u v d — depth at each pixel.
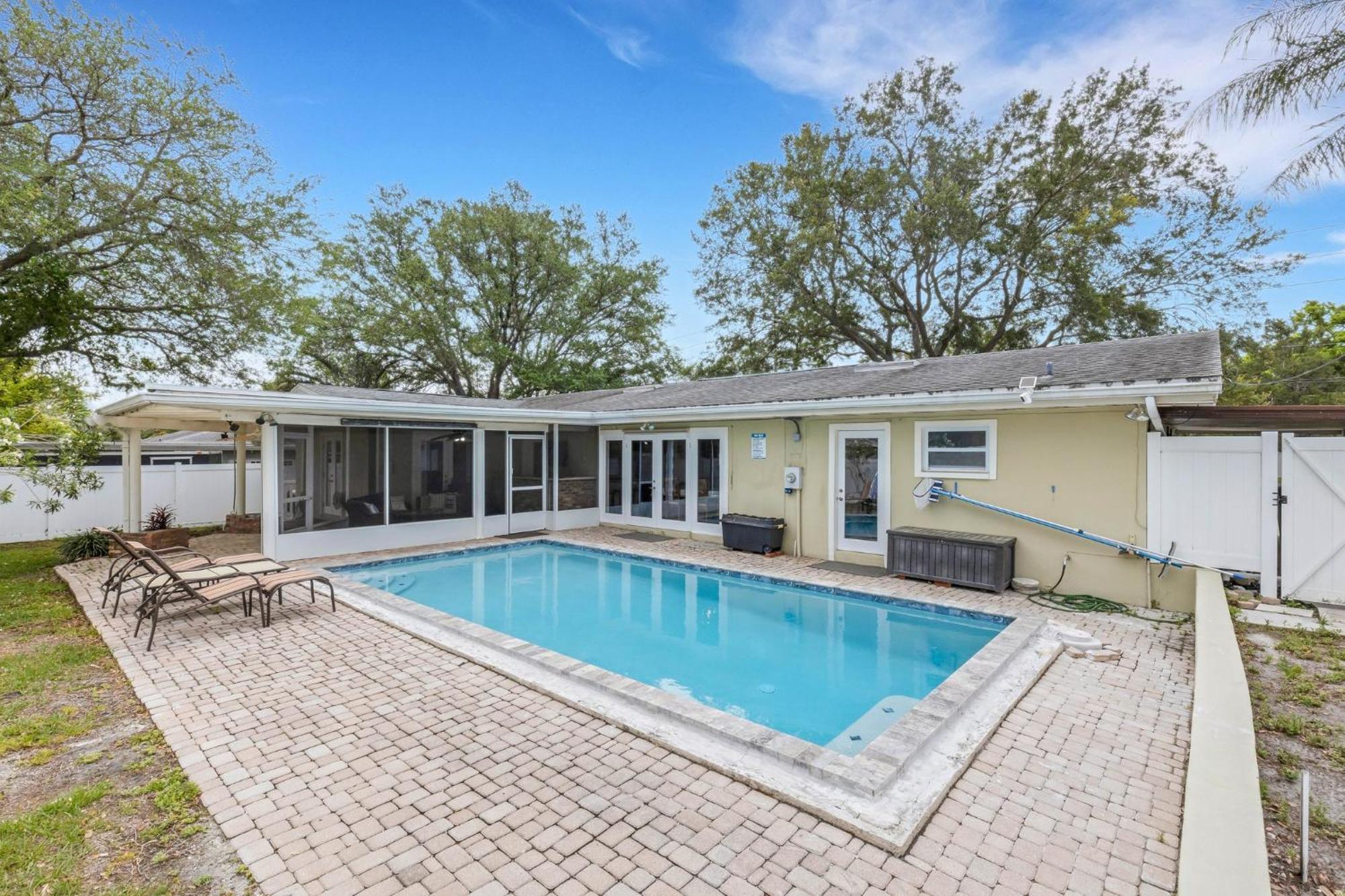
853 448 9.93
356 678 5.08
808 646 6.78
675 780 3.53
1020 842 2.95
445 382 29.44
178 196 10.51
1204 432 10.02
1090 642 5.86
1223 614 5.45
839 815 3.12
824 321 24.97
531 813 3.17
